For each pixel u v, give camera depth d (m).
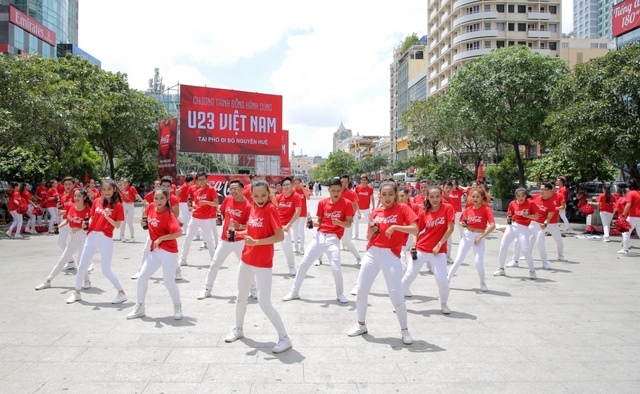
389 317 5.57
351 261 9.66
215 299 6.34
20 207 13.80
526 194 7.98
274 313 4.38
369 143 145.38
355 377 3.81
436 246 5.71
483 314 5.75
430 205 5.82
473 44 60.31
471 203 7.09
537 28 59.19
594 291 7.05
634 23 28.34
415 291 7.01
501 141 25.44
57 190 15.49
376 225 4.67
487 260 10.06
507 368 4.03
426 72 74.38
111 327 5.09
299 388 3.59
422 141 37.59
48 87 17.98
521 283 7.63
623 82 13.99
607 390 3.59
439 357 4.28
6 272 8.27
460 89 23.16
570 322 5.42
